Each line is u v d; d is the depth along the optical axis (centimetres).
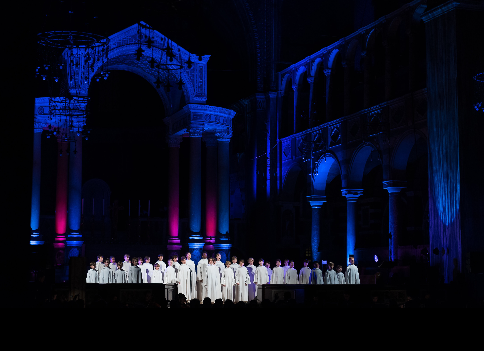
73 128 3253
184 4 4075
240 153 4669
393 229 3077
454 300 2316
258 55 4281
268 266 2831
